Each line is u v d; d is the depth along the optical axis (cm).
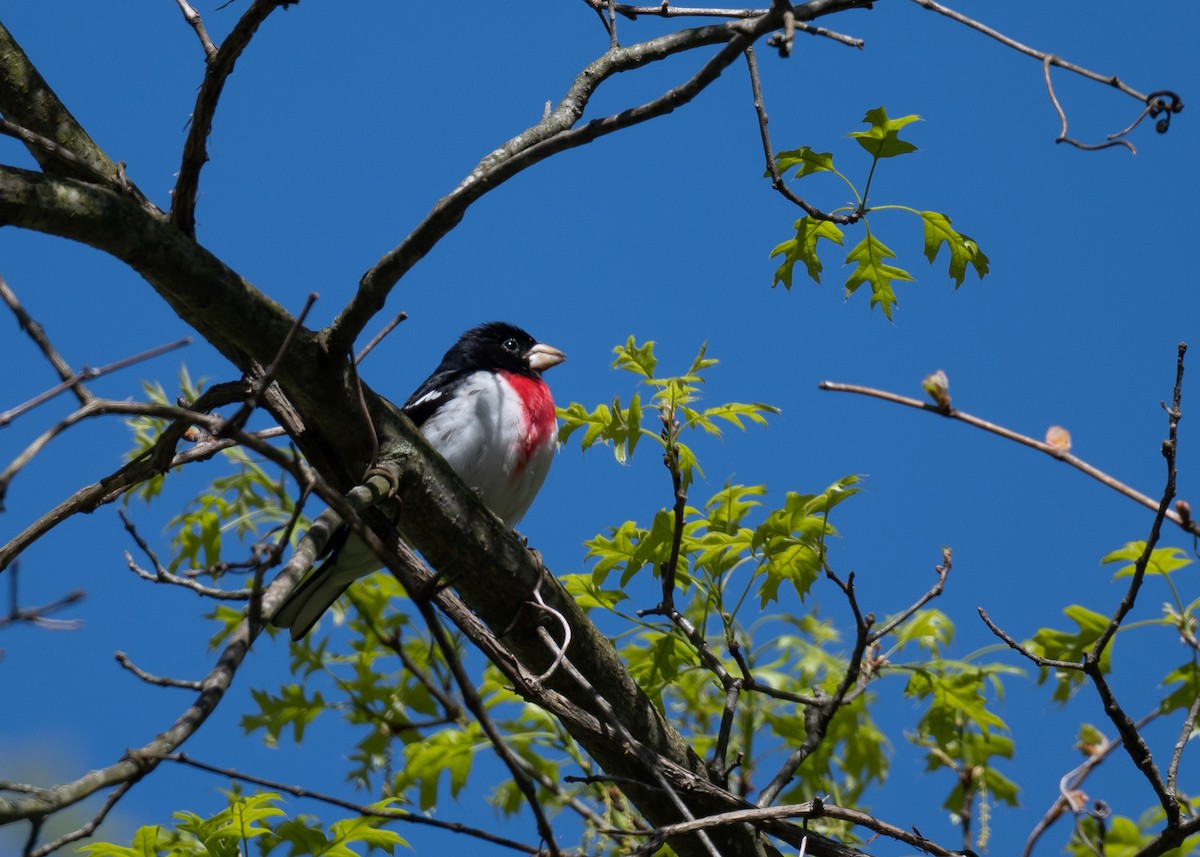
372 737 1016
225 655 555
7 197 638
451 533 804
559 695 793
